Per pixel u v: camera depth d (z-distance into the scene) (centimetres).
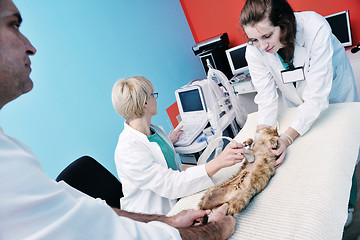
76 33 200
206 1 288
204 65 287
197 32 315
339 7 225
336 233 59
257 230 65
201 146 164
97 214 37
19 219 31
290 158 91
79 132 200
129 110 121
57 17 189
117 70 227
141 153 111
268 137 95
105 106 218
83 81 203
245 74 263
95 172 143
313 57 110
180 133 186
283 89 145
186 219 73
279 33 100
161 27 271
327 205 64
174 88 280
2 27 35
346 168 77
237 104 186
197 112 199
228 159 90
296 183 76
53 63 186
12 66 36
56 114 187
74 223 34
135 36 244
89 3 209
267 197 76
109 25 223
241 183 80
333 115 108
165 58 273
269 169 84
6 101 39
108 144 220
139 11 249
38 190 33
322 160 81
